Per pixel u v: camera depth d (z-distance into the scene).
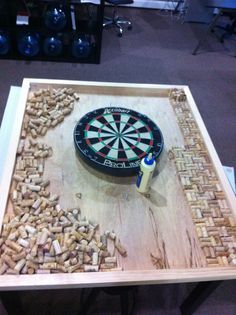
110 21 3.31
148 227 0.96
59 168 1.11
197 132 1.31
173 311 1.28
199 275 0.83
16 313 1.08
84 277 0.79
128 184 1.08
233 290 1.38
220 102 2.54
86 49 2.68
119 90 1.48
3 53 2.65
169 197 1.06
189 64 2.97
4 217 0.91
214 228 0.97
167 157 1.20
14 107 1.40
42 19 2.55
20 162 1.09
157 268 0.86
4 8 2.46
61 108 1.34
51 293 1.28
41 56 2.71
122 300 1.10
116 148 1.13
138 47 3.11
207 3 2.86
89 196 1.03
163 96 1.53
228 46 3.35
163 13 3.79
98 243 0.89
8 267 0.79
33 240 0.85
